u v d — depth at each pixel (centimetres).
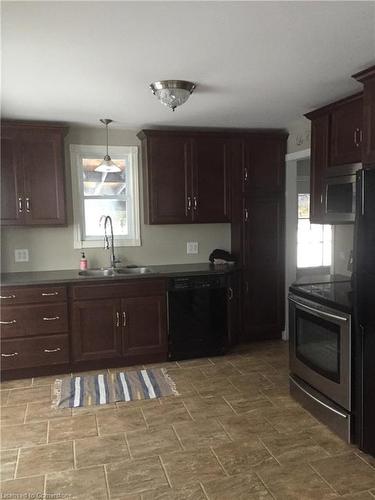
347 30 203
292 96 316
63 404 314
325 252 763
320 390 286
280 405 310
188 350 405
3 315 351
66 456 247
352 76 266
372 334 236
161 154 411
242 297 443
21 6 172
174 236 454
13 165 370
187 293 399
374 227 231
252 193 437
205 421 288
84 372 378
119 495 213
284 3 175
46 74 257
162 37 206
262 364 393
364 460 241
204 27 196
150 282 388
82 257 422
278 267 453
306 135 406
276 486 219
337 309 264
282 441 261
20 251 407
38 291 358
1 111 345
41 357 364
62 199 386
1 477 228
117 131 427
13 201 372
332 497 210
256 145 435
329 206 327
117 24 191
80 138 415
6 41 207
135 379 359
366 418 243
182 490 216
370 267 235
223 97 316
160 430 276
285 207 449
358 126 297
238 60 240
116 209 438
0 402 319
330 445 256
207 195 426
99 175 429
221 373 372
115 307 380
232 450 252
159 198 414
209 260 461
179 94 276
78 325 372
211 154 424
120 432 274
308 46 222
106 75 261
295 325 314
